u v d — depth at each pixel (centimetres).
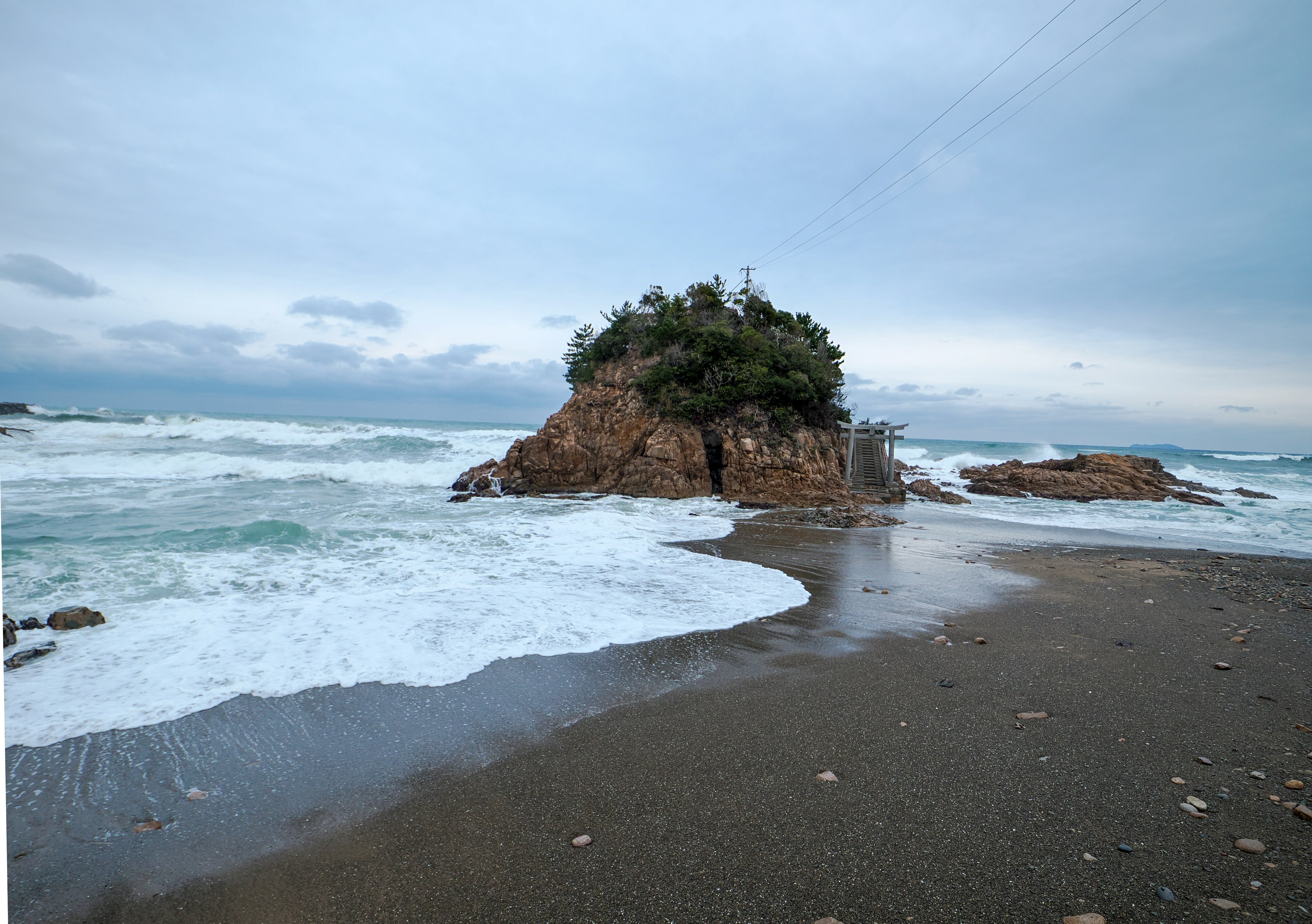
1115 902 317
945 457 5047
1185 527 1973
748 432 2459
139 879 336
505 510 1870
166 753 462
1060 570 1189
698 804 404
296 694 563
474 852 360
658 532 1562
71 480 2094
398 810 399
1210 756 467
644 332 2897
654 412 2556
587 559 1182
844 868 344
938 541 1553
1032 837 370
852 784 428
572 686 598
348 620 758
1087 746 482
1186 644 739
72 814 388
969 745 484
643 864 349
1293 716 536
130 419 3956
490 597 884
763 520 1875
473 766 454
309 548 1152
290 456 3102
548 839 371
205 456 2491
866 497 2589
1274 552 1520
